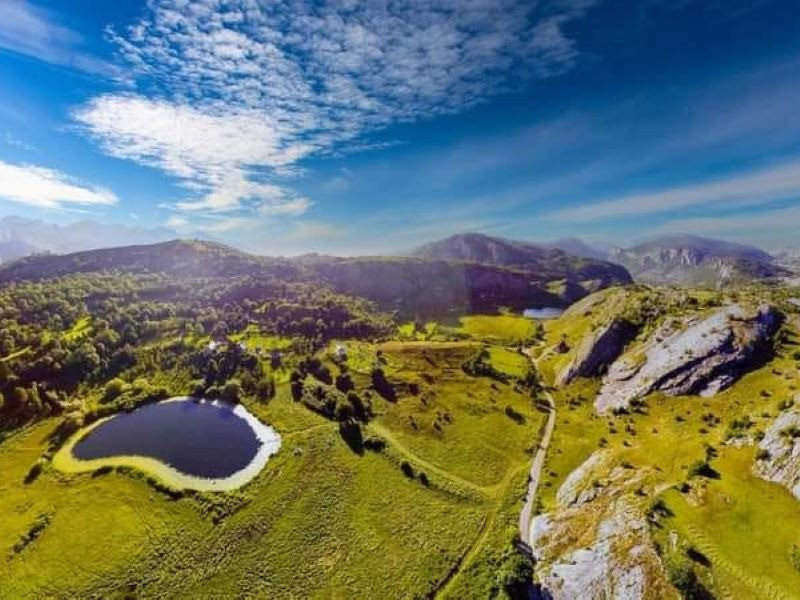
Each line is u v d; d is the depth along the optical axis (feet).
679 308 476.13
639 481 258.16
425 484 301.63
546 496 287.69
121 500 287.48
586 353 476.13
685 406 339.98
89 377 495.41
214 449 348.79
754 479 224.53
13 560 242.78
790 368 325.83
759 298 457.27
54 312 651.25
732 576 177.17
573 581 205.46
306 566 235.61
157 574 232.53
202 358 518.37
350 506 279.90
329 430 369.30
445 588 221.25
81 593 223.10
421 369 514.27
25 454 350.84
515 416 404.98
